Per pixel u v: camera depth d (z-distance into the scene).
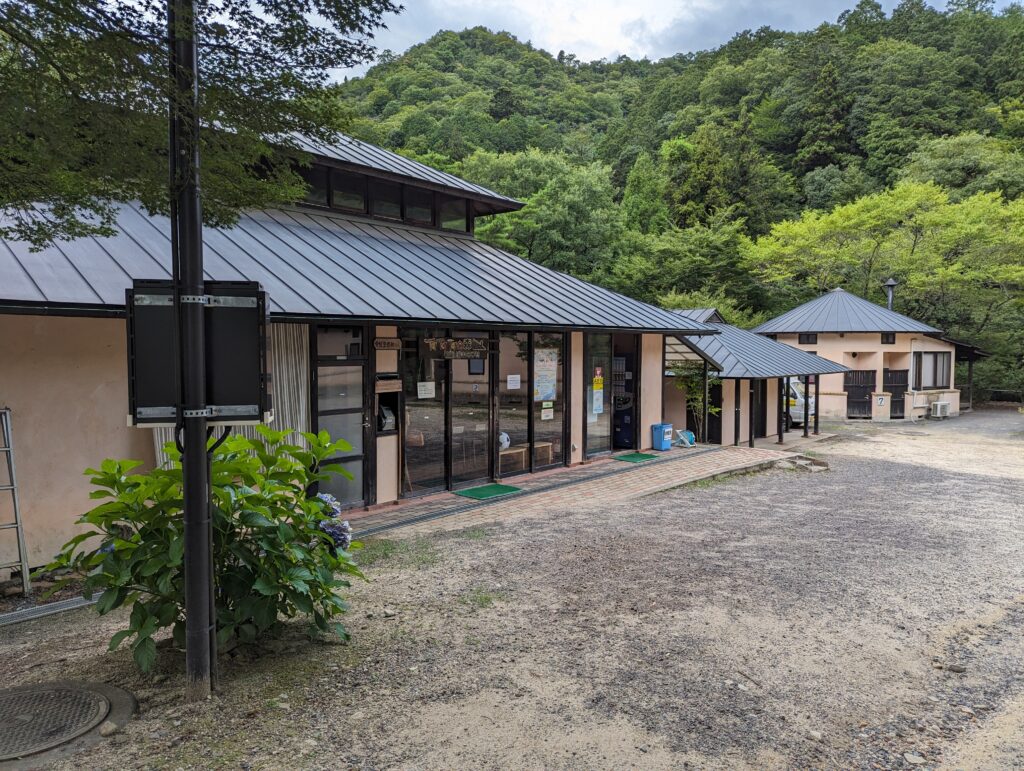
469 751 3.29
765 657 4.56
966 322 33.78
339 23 3.67
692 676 4.23
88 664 4.31
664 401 17.98
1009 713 3.87
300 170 11.12
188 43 3.45
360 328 9.04
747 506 10.06
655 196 44.12
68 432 6.59
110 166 3.81
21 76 3.36
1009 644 4.91
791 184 46.84
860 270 33.34
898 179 41.44
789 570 6.66
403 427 9.71
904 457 16.64
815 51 59.94
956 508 10.21
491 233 32.56
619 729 3.55
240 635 4.09
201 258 3.49
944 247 30.67
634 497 10.45
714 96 62.16
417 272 10.50
